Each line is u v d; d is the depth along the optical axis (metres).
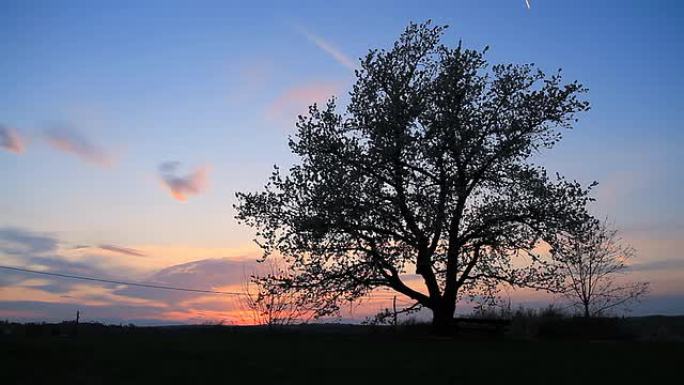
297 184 30.03
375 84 30.45
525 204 29.28
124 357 17.30
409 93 29.67
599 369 15.69
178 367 15.45
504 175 29.36
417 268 29.20
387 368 15.60
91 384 13.03
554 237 29.28
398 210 28.45
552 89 29.86
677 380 13.99
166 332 29.94
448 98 29.44
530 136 29.88
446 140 28.77
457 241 29.17
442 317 29.34
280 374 14.47
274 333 29.16
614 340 28.39
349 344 22.94
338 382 13.43
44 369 14.84
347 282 29.39
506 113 29.81
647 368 15.90
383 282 29.62
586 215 29.34
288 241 29.55
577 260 31.05
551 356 18.83
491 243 29.55
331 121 30.47
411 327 32.25
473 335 29.56
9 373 14.19
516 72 30.30
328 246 29.30
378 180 29.47
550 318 33.25
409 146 28.67
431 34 31.03
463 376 14.38
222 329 31.36
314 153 29.81
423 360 17.47
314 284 29.45
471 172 29.31
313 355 18.53
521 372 15.06
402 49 30.91
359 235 28.81
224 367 15.52
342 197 28.41
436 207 27.92
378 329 31.05
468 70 29.91
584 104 29.75
